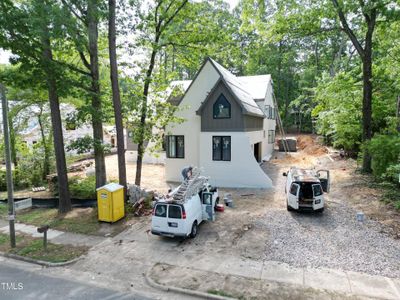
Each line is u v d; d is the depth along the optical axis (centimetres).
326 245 954
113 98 1399
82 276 833
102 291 750
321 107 2481
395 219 1127
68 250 1002
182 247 989
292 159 2759
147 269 852
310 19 1855
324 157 2627
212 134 1888
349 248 927
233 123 1833
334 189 1598
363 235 1016
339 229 1075
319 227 1102
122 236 1109
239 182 1839
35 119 2561
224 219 1229
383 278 760
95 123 1470
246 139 1812
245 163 1822
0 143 2278
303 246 953
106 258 934
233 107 1827
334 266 827
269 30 1941
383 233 1023
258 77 3144
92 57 1432
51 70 1214
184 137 2052
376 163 1603
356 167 2034
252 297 693
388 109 2006
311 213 1255
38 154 2234
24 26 1086
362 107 1997
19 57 1170
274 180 1956
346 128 2212
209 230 1120
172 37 1697
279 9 1902
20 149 2298
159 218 1026
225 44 1839
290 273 797
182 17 1689
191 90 2023
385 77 1822
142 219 1284
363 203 1338
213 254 927
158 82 1767
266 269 823
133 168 2633
